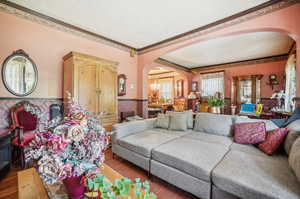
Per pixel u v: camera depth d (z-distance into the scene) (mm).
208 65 6480
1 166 1790
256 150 1715
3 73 2191
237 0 2139
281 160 1422
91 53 3281
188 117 2746
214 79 6355
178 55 4926
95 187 770
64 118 889
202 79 6738
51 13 2527
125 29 3109
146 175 1919
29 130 2275
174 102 7809
